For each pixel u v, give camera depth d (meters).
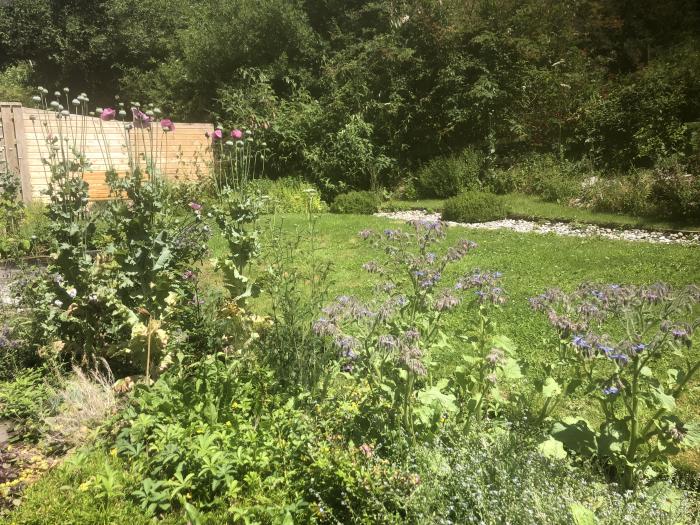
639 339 2.95
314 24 20.98
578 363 3.30
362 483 2.65
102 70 28.88
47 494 2.80
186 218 5.09
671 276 7.33
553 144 15.28
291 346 3.95
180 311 4.39
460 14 17.16
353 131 16.55
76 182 4.57
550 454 3.05
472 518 2.52
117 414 3.59
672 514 2.63
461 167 15.50
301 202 14.98
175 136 14.91
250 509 2.54
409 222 4.14
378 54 17.62
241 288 4.62
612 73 16.64
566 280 7.41
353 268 8.11
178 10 27.02
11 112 12.20
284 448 2.96
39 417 3.72
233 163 5.55
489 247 9.66
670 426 2.96
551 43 16.53
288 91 19.73
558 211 12.45
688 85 13.75
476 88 15.98
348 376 3.56
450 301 3.31
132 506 2.71
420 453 2.92
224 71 20.09
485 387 3.32
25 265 5.33
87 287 4.45
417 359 3.01
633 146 13.89
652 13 17.39
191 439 3.02
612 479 3.13
